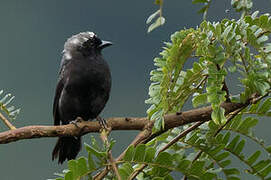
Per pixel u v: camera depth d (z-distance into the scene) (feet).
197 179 20.21
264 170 22.02
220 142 22.08
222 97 19.58
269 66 20.39
